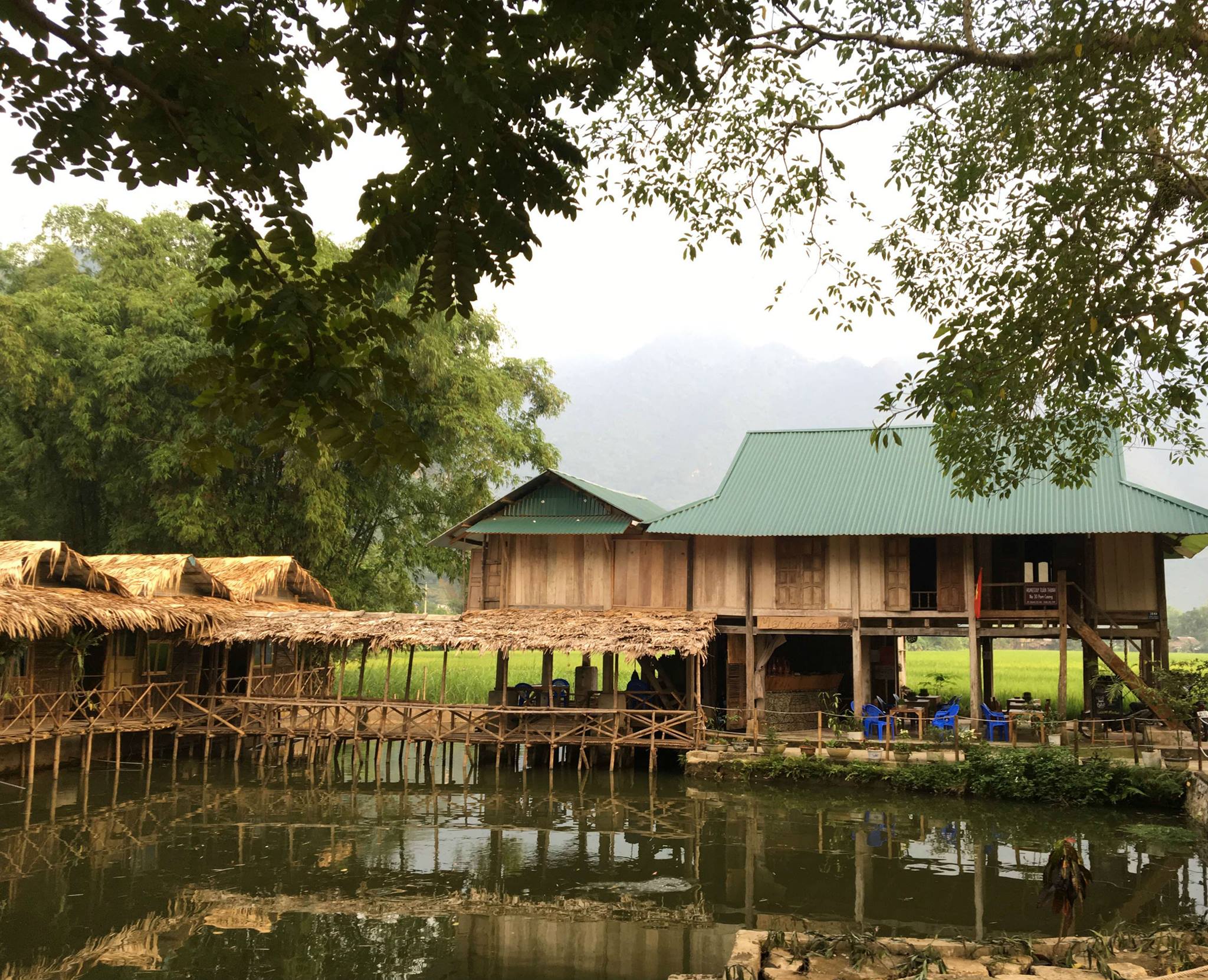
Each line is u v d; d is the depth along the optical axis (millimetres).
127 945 10414
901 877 13305
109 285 32000
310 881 13023
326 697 25594
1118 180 9539
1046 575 24766
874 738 21750
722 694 26797
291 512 32406
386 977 9609
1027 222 10094
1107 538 22125
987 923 11203
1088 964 8477
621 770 22812
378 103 3381
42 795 19047
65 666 22031
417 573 38031
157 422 31156
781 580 24125
